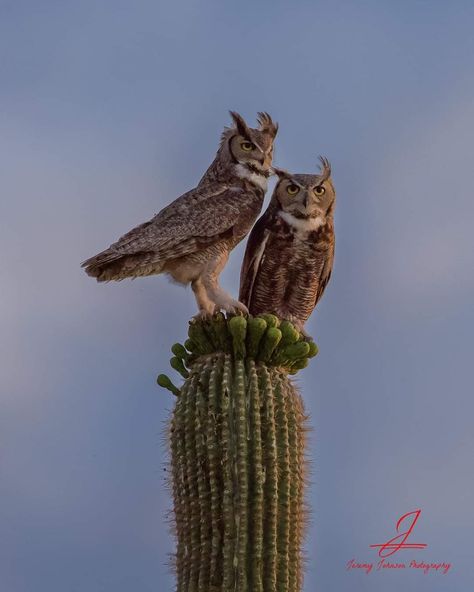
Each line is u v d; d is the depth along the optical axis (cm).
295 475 1071
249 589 1019
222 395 1081
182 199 1490
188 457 1075
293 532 1056
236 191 1523
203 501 1057
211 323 1140
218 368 1106
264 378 1097
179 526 1078
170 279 1463
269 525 1039
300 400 1122
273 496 1046
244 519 1032
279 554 1038
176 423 1096
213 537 1041
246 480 1044
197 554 1048
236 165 1549
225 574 1024
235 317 1120
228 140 1568
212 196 1501
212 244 1458
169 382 1197
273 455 1061
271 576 1026
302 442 1104
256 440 1058
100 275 1409
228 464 1054
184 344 1183
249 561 1026
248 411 1076
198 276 1452
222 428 1067
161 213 1463
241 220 1502
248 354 1127
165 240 1413
